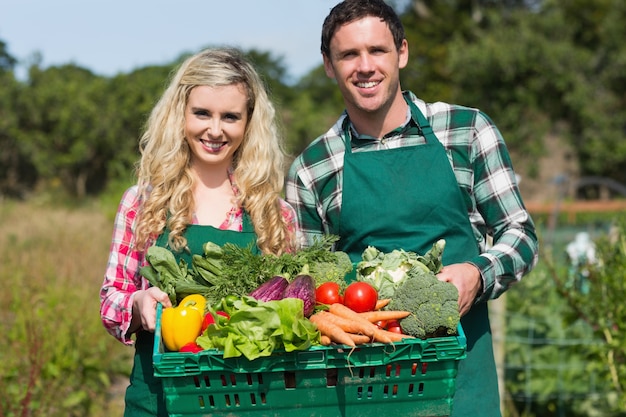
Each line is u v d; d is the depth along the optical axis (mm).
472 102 27094
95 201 28703
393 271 3291
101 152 32156
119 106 32344
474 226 3730
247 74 3541
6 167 31406
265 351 2709
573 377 6547
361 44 3496
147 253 3340
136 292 3260
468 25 31750
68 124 31375
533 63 26312
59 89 31906
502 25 29734
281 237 3635
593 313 5738
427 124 3668
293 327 2707
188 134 3500
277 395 2840
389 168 3627
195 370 2748
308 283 3025
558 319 6742
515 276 3438
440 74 29797
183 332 2895
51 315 7238
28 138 31078
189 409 2828
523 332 6766
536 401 6707
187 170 3562
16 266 10258
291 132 32688
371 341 2797
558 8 30078
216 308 3041
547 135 27984
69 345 6805
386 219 3602
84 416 6762
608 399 6309
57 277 9523
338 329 2762
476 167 3646
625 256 5520
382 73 3537
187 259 3473
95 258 11719
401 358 2787
